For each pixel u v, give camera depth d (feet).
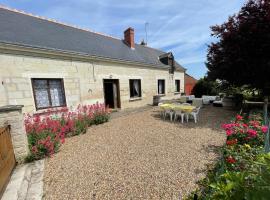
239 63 23.65
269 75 23.50
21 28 23.86
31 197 8.78
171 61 52.75
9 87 19.85
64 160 13.12
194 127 21.34
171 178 10.02
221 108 35.01
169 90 52.47
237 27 23.77
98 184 9.81
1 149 9.80
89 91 29.01
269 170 4.07
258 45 21.91
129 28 44.29
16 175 10.93
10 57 19.81
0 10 24.79
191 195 8.13
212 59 29.30
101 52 31.83
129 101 37.91
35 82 22.54
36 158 13.17
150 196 8.59
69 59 25.90
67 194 9.02
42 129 16.43
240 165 8.68
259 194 3.44
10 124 11.91
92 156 13.69
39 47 21.77
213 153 13.20
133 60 37.58
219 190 4.59
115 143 16.55
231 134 12.91
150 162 12.17
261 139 12.13
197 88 63.00
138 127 22.29
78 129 20.25
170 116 26.40
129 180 10.06
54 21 32.17
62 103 25.64
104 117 25.82
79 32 34.81
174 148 14.60
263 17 21.40
